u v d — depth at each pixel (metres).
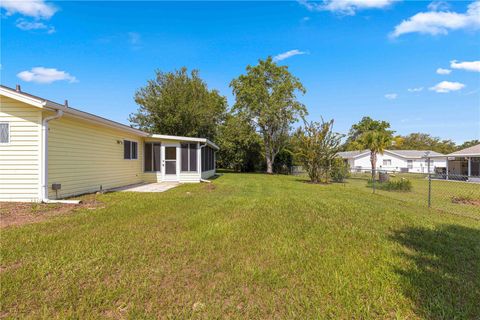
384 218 5.68
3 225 4.77
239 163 27.97
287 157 27.53
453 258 3.43
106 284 2.63
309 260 3.31
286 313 2.21
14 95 6.63
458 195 11.05
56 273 2.82
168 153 14.05
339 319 2.12
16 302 2.29
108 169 10.59
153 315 2.15
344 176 17.47
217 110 29.84
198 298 2.42
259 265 3.14
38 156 7.06
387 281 2.75
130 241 3.89
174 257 3.33
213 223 4.96
